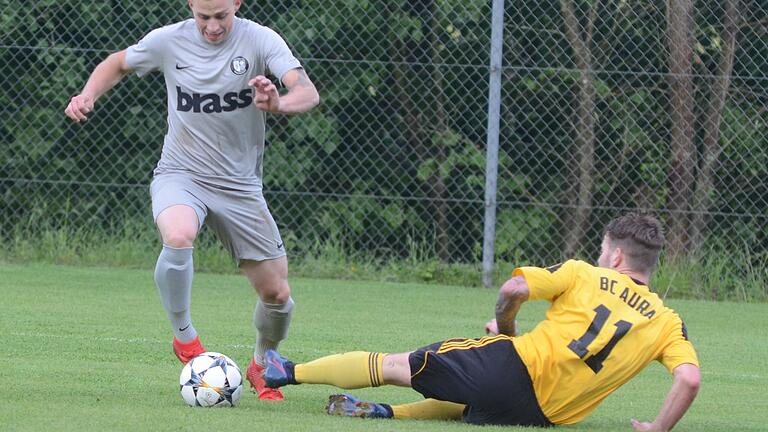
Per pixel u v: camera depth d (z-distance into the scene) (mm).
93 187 40312
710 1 38500
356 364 16344
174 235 17891
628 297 16031
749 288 37375
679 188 38500
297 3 38719
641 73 36438
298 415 16375
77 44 39438
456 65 36750
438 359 16047
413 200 39938
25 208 40312
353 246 40000
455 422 16375
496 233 39250
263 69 18875
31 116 40000
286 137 39875
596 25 38562
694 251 38062
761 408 19844
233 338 25734
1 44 39312
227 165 18875
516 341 16031
